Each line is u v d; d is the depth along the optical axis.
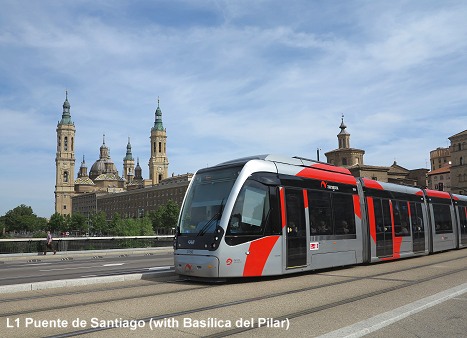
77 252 32.84
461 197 28.17
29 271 19.62
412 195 21.91
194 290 11.52
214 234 12.52
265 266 13.16
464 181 97.19
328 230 15.62
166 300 10.05
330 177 16.41
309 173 15.46
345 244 16.33
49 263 25.39
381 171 99.25
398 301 9.88
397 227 19.88
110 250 34.53
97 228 158.88
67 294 10.79
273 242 13.43
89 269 20.20
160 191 163.75
